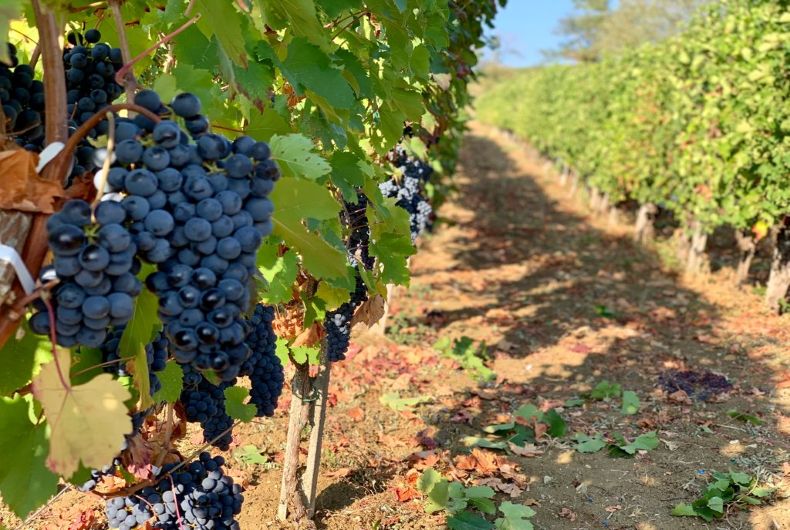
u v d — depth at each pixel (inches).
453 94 213.8
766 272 431.2
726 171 346.0
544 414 228.7
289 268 82.7
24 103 54.6
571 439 210.5
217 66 56.9
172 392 70.7
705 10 404.2
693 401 239.1
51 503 156.5
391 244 98.2
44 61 45.4
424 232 393.4
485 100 1952.5
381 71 96.3
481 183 876.0
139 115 44.3
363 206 118.3
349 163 80.2
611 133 547.8
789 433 208.8
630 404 232.4
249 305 49.7
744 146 331.3
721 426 216.4
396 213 98.0
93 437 43.6
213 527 87.8
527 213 679.1
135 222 41.6
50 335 42.3
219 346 43.4
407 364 275.6
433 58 143.7
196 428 197.5
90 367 51.6
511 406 240.1
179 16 55.4
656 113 469.1
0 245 41.7
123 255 40.5
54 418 43.6
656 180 462.3
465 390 253.3
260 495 170.1
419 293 386.9
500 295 399.9
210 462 89.4
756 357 283.3
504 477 186.9
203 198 42.5
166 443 83.8
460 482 180.2
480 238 560.7
